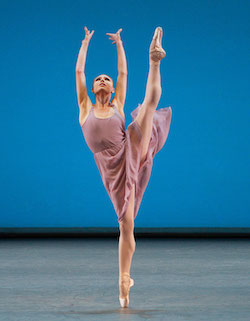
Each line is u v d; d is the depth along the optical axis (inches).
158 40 340.2
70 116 991.6
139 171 365.1
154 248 791.7
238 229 991.0
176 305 370.3
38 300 390.6
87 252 741.9
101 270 561.3
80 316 334.0
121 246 359.6
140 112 350.6
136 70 997.8
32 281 483.8
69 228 984.3
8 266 593.3
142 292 424.2
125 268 362.9
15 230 979.9
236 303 377.7
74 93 994.1
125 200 353.4
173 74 999.6
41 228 984.3
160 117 377.7
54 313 343.6
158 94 344.2
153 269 565.6
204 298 397.4
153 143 369.1
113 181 360.2
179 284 464.4
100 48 996.6
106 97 360.8
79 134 990.4
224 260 648.4
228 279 493.7
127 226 356.5
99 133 352.8
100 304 375.2
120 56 376.5
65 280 490.6
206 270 557.3
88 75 995.9
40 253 729.0
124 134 361.4
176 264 608.7
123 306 363.3
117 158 355.6
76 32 995.9
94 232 985.5
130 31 997.8
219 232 989.8
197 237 964.0
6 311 350.9
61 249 780.0
